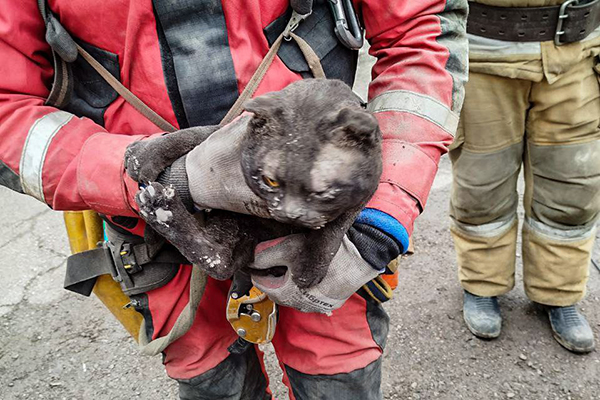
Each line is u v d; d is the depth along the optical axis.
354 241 1.05
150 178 1.02
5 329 2.61
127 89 1.18
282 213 0.86
